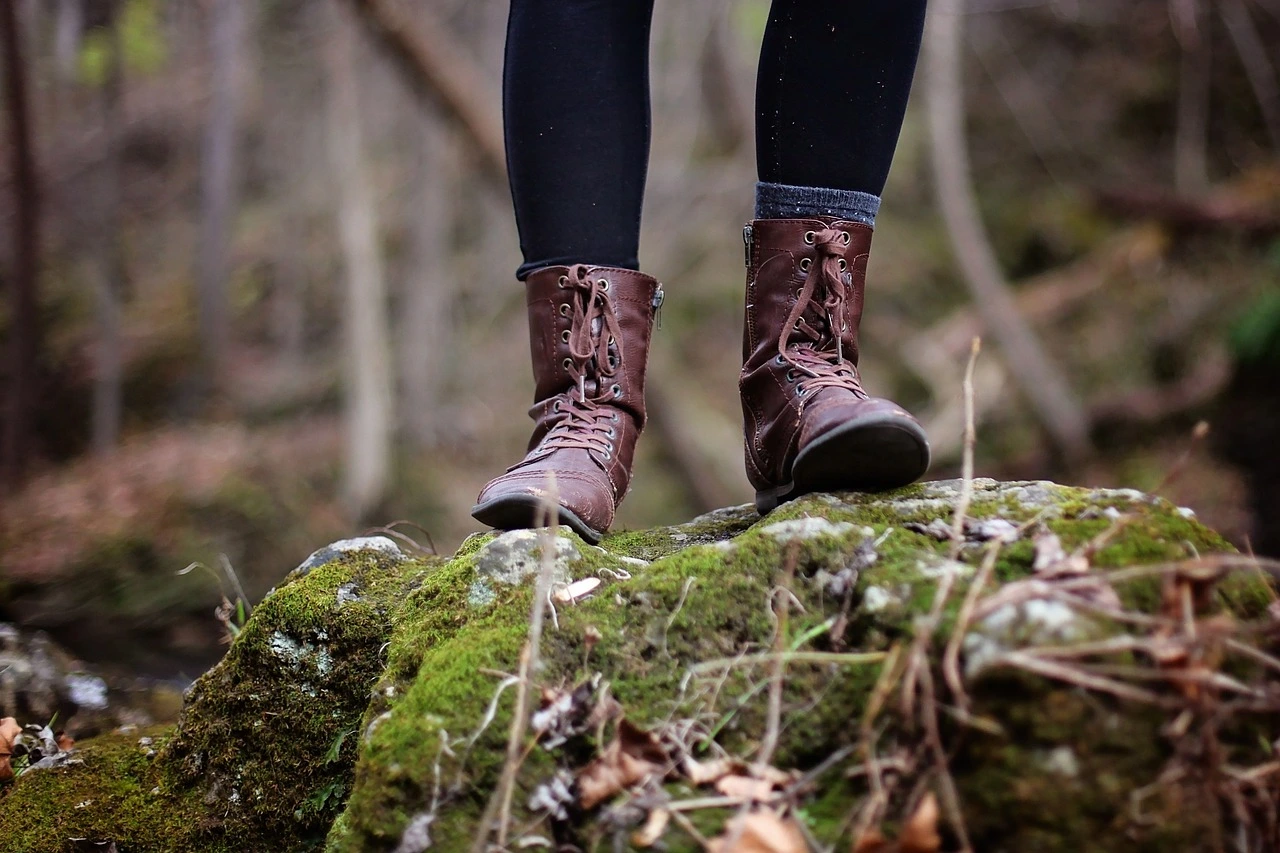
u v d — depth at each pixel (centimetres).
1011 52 1224
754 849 106
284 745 155
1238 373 763
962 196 895
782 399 154
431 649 139
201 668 326
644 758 119
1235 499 688
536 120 155
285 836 151
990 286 870
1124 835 101
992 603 106
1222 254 945
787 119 150
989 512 137
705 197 1051
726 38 953
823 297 154
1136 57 1196
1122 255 989
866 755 104
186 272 1002
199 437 839
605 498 156
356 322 836
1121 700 103
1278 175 985
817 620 127
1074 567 113
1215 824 103
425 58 688
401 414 915
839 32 146
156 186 952
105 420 797
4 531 563
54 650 224
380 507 814
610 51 156
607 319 159
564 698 125
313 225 1039
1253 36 1048
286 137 1023
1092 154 1162
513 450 950
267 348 1007
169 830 158
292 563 682
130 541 587
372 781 122
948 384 935
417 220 948
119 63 781
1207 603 110
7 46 598
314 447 855
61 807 166
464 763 120
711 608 132
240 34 838
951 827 102
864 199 153
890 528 136
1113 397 852
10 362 658
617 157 157
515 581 143
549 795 118
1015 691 103
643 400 166
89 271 915
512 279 1024
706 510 852
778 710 116
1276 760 107
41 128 750
